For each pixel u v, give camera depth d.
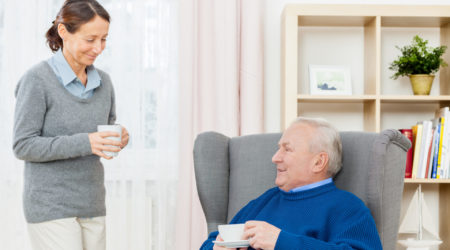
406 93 2.95
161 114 2.76
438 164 2.59
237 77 2.78
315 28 2.95
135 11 2.75
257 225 1.36
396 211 1.49
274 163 1.73
